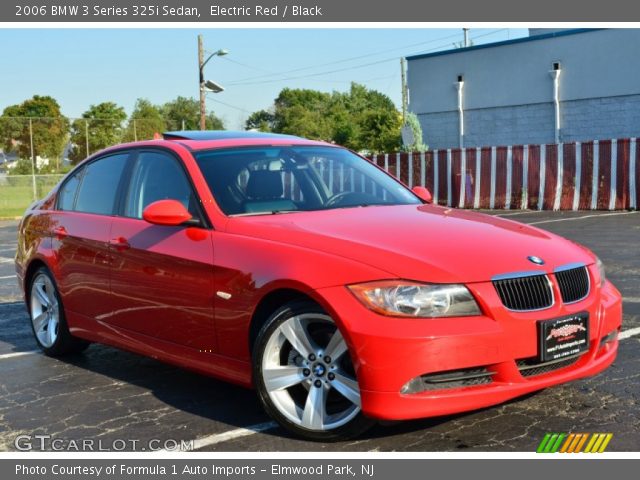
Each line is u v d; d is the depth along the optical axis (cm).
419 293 344
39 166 4334
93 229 520
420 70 2856
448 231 400
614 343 415
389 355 338
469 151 2073
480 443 369
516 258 373
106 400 470
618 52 2355
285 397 386
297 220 419
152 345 469
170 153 489
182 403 457
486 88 2678
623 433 376
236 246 408
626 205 1792
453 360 340
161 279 450
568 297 379
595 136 2431
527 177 1959
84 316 534
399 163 2233
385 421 358
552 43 2497
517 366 358
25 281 602
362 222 413
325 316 361
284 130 10575
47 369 551
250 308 393
